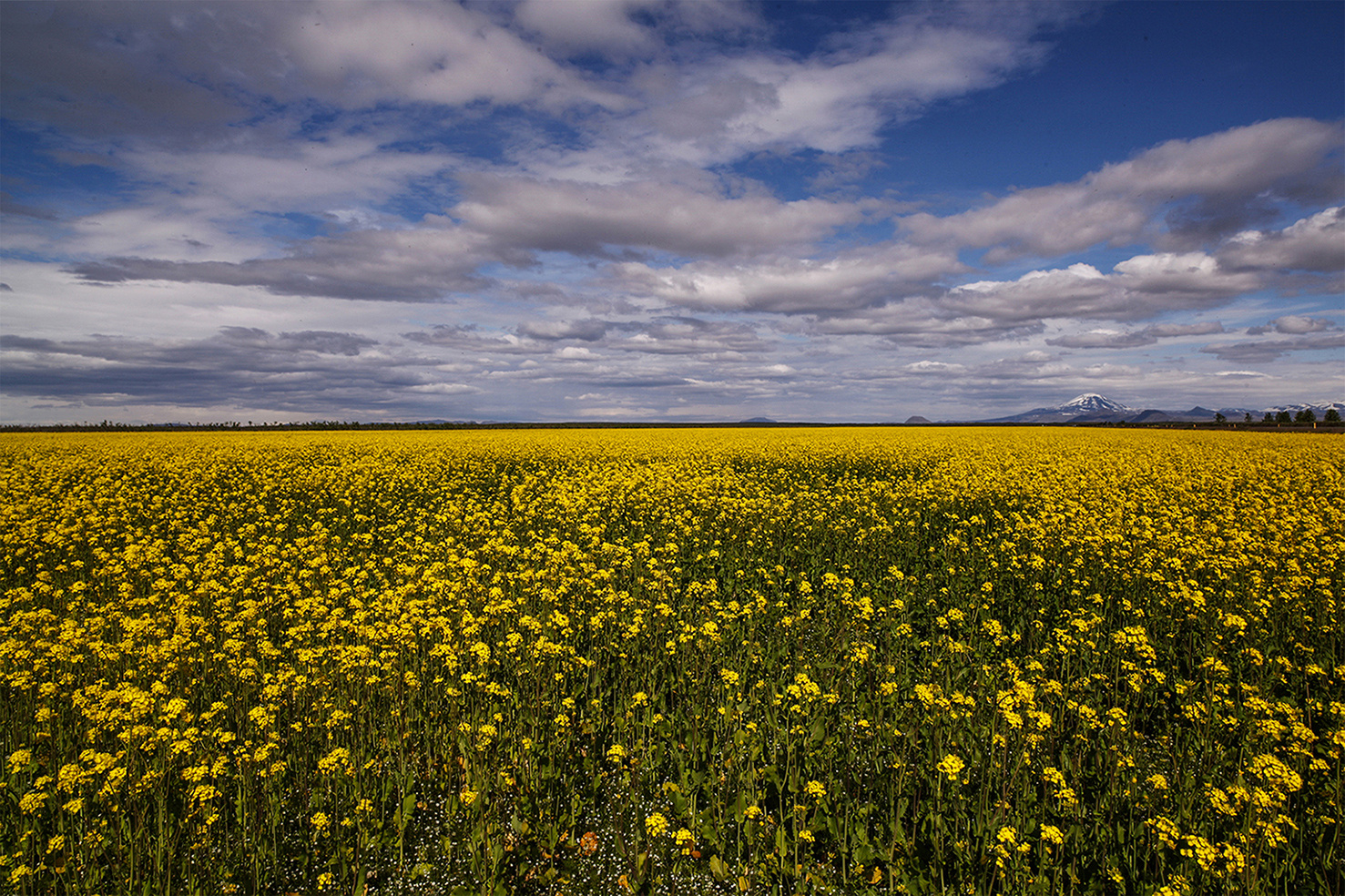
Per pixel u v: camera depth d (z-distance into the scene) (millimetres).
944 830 5082
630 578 10938
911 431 56344
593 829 5488
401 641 7488
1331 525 13391
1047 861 4801
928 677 7551
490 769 5797
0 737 6078
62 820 4941
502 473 24156
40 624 8430
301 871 5008
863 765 6145
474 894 4762
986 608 9391
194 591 9359
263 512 16125
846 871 4953
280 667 7547
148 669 7051
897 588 10445
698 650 7996
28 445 33188
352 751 6055
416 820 5527
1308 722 6578
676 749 6250
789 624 8703
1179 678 7383
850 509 16078
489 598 9094
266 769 5383
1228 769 5852
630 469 23906
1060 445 33438
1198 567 10367
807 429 63406
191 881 4707
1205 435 42562
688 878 4988
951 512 16156
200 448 31250
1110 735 6020
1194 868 4648
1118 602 9664
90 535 12906
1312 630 8336
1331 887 4598
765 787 5750
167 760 5531
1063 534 12516
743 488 18703
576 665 7480
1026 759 5539
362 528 15625
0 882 4586
